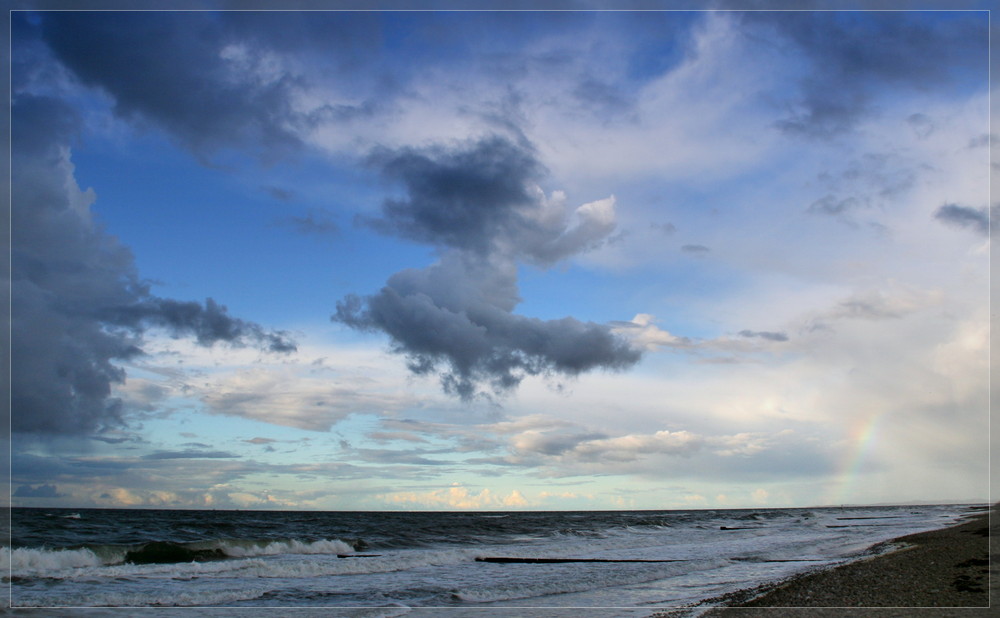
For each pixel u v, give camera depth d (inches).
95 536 1546.5
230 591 812.0
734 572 979.3
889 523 2711.6
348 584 883.4
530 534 2167.8
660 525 3041.3
